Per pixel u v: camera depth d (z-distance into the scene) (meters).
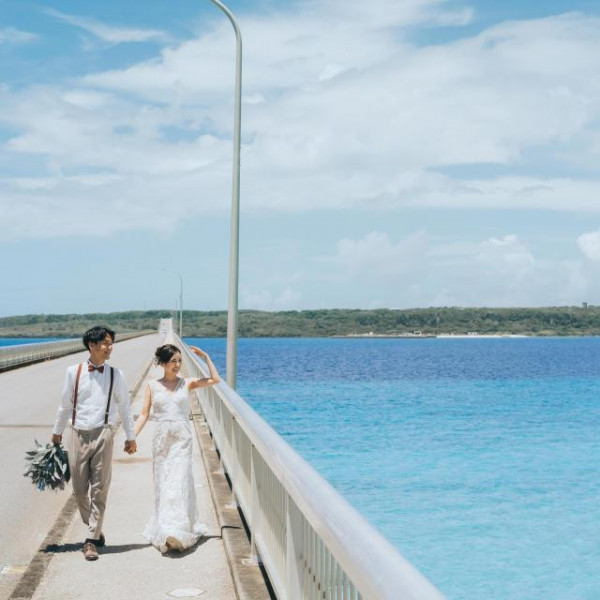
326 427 37.81
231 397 8.49
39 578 6.48
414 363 126.31
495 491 22.05
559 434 36.69
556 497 21.34
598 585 13.59
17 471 11.70
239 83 15.70
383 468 25.80
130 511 8.98
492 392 65.00
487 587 13.54
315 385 71.38
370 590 2.46
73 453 7.14
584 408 50.88
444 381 79.94
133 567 6.79
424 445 32.03
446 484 23.02
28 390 26.50
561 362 133.38
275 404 51.12
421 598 1.96
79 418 7.12
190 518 7.51
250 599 5.72
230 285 15.18
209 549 7.34
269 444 5.39
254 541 6.71
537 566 14.77
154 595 6.07
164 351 7.47
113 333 7.31
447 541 16.50
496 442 33.50
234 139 15.57
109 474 7.19
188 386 7.67
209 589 6.22
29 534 8.12
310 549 4.44
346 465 26.38
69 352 55.84
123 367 38.44
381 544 2.59
